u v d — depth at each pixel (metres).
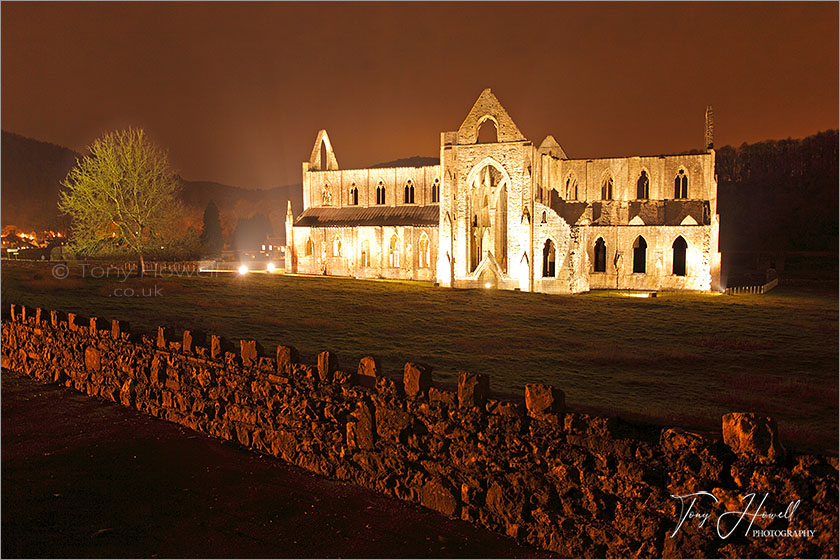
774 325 52.75
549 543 8.78
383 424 11.05
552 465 8.85
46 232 174.50
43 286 57.66
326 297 63.47
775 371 33.62
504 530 9.31
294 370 12.77
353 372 12.11
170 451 13.24
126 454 13.04
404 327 47.56
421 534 9.43
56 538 9.41
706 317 57.00
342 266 94.25
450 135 79.88
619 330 49.28
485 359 35.28
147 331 17.95
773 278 97.06
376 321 49.97
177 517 10.16
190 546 9.20
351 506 10.49
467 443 9.87
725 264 142.62
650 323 53.06
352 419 11.57
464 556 8.77
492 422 9.59
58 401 17.22
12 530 9.66
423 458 10.49
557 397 9.05
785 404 25.33
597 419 8.55
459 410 10.02
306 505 10.57
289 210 98.06
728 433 7.55
